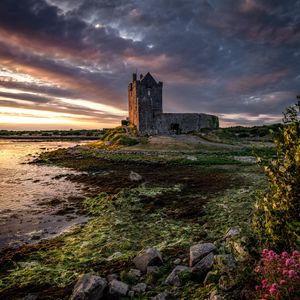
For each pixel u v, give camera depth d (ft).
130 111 308.40
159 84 271.90
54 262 38.75
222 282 23.07
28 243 49.44
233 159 148.05
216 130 270.67
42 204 77.46
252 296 18.60
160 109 274.36
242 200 65.82
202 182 96.02
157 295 25.25
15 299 29.17
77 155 201.98
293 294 15.15
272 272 16.61
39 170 149.69
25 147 333.42
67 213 68.13
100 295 26.22
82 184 106.83
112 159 167.94
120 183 101.24
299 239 18.95
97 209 68.59
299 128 20.43
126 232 49.93
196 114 269.23
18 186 104.78
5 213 68.69
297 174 19.63
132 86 291.17
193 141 213.87
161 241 44.14
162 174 117.80
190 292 25.25
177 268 30.73
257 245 23.49
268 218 21.30
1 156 225.76
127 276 30.14
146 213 61.72
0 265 38.81
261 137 241.35
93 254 40.57
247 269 21.98
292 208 19.75
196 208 62.75
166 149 187.73
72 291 28.14
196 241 41.70
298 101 20.97
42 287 31.42
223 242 37.37
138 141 221.66
